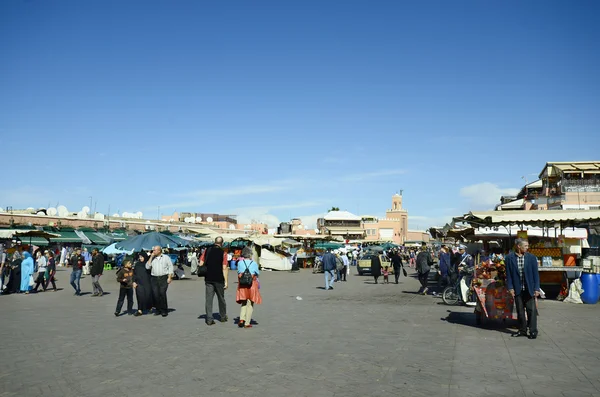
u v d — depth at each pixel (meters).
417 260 19.86
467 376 6.63
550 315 12.47
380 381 6.39
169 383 6.33
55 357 7.85
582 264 16.45
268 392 5.92
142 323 11.70
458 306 15.21
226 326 11.12
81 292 21.14
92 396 5.79
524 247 9.66
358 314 13.20
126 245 26.30
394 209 111.12
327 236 51.97
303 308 14.71
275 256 42.59
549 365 7.23
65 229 42.69
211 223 72.12
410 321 11.80
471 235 26.73
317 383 6.30
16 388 6.11
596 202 34.31
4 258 20.39
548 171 37.09
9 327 11.06
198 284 26.33
